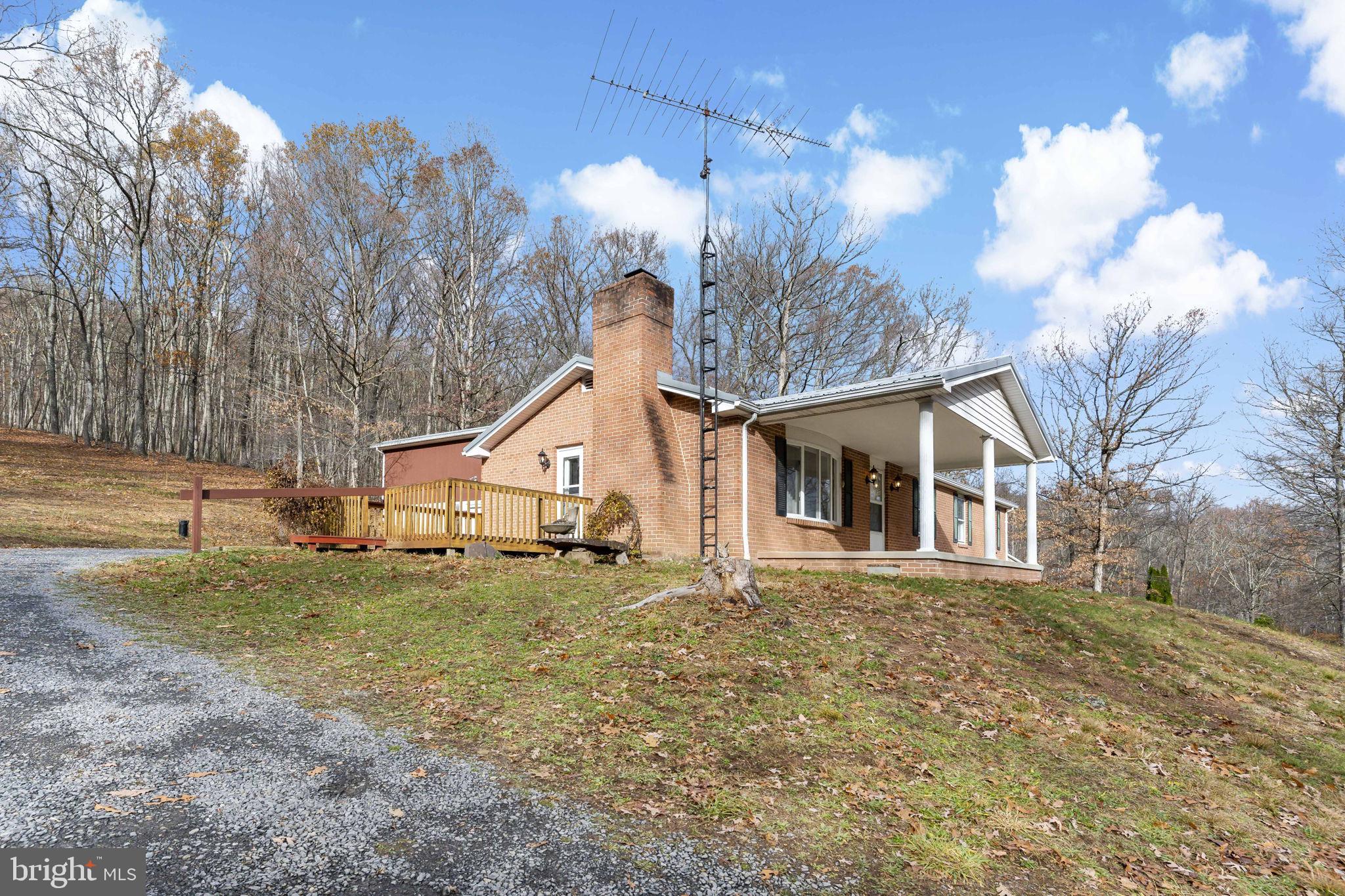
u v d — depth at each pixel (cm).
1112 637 895
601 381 1420
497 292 3400
